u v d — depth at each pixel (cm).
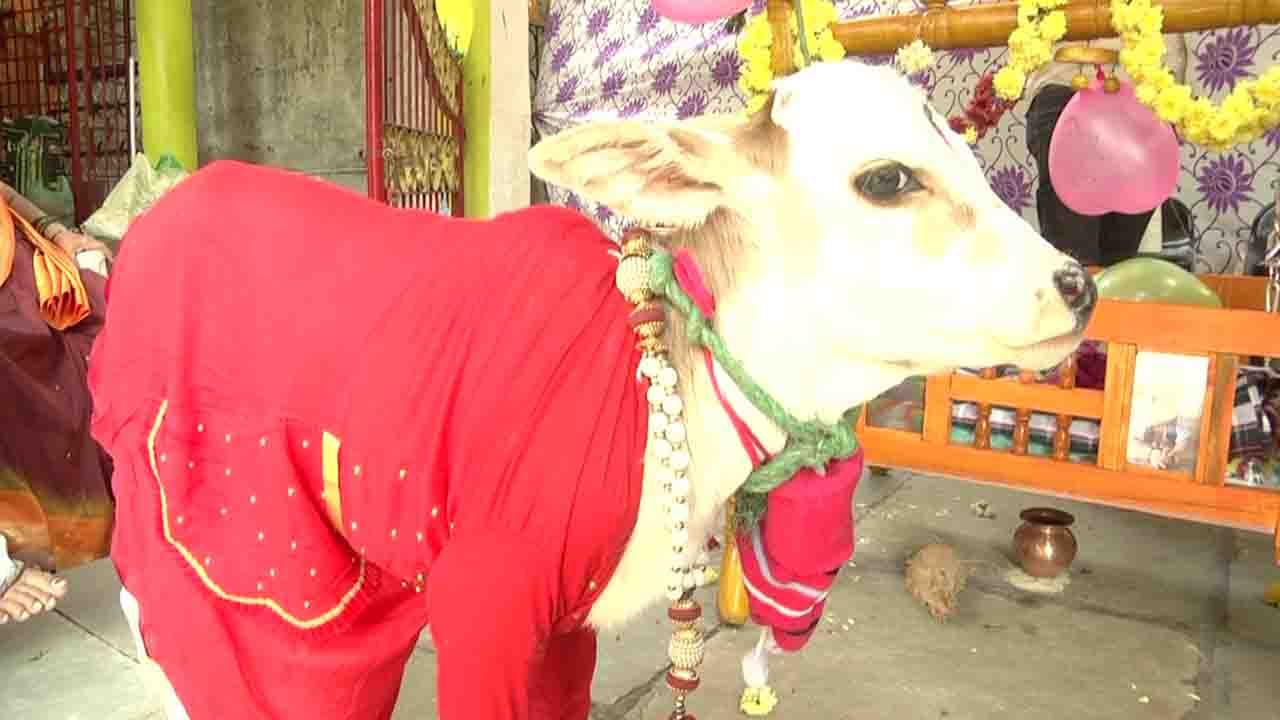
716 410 134
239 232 146
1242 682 245
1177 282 271
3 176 608
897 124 129
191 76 497
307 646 144
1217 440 236
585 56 516
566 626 138
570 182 129
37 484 245
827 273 129
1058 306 122
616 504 124
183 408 146
